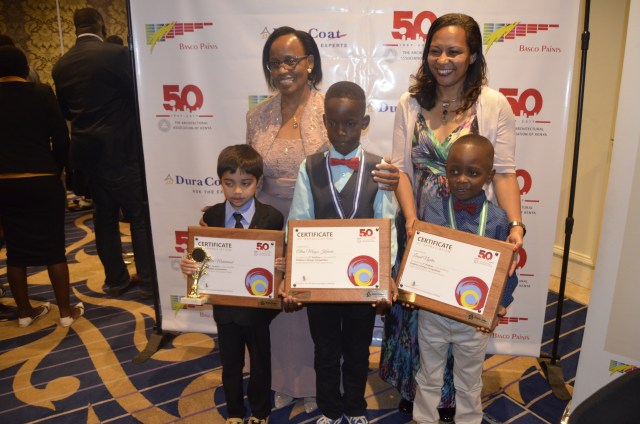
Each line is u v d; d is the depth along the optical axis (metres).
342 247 1.78
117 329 3.01
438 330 1.88
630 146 1.66
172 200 2.42
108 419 2.18
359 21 2.09
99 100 3.05
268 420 2.17
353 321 1.92
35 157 2.79
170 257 2.53
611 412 1.05
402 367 2.13
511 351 2.45
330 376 2.00
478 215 1.80
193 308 2.59
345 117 1.81
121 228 5.09
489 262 1.70
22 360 2.66
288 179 2.09
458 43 1.72
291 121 2.07
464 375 1.92
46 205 2.84
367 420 2.18
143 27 2.21
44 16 5.80
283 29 2.01
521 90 2.11
